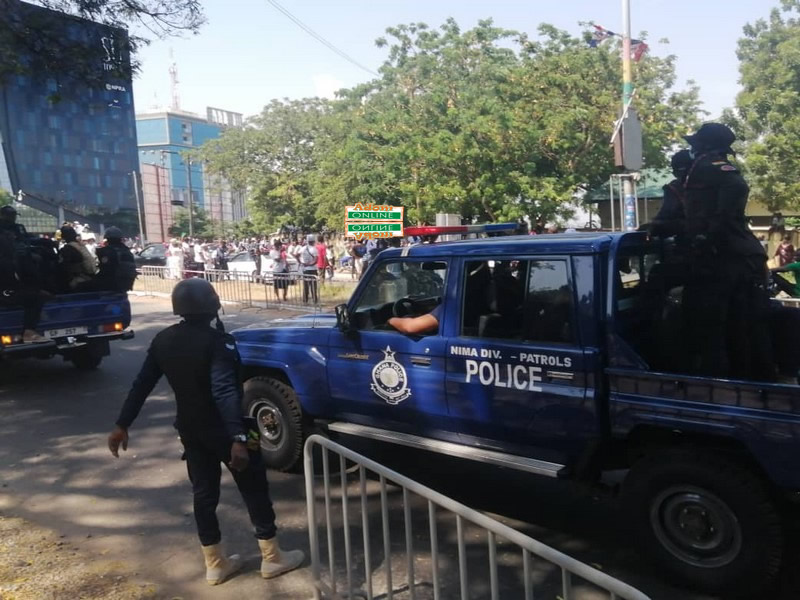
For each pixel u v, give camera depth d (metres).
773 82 20.75
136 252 36.66
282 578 3.94
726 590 3.56
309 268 18.17
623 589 2.04
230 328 13.59
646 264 4.32
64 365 10.52
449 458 5.86
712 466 3.52
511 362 4.20
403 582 3.83
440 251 4.63
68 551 4.30
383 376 4.83
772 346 4.11
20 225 9.53
